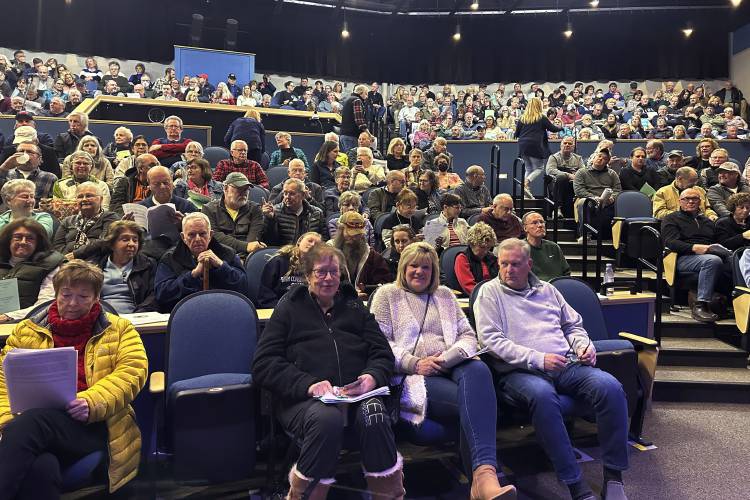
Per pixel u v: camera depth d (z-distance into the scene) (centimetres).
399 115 1188
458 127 962
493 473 207
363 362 229
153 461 223
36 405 184
